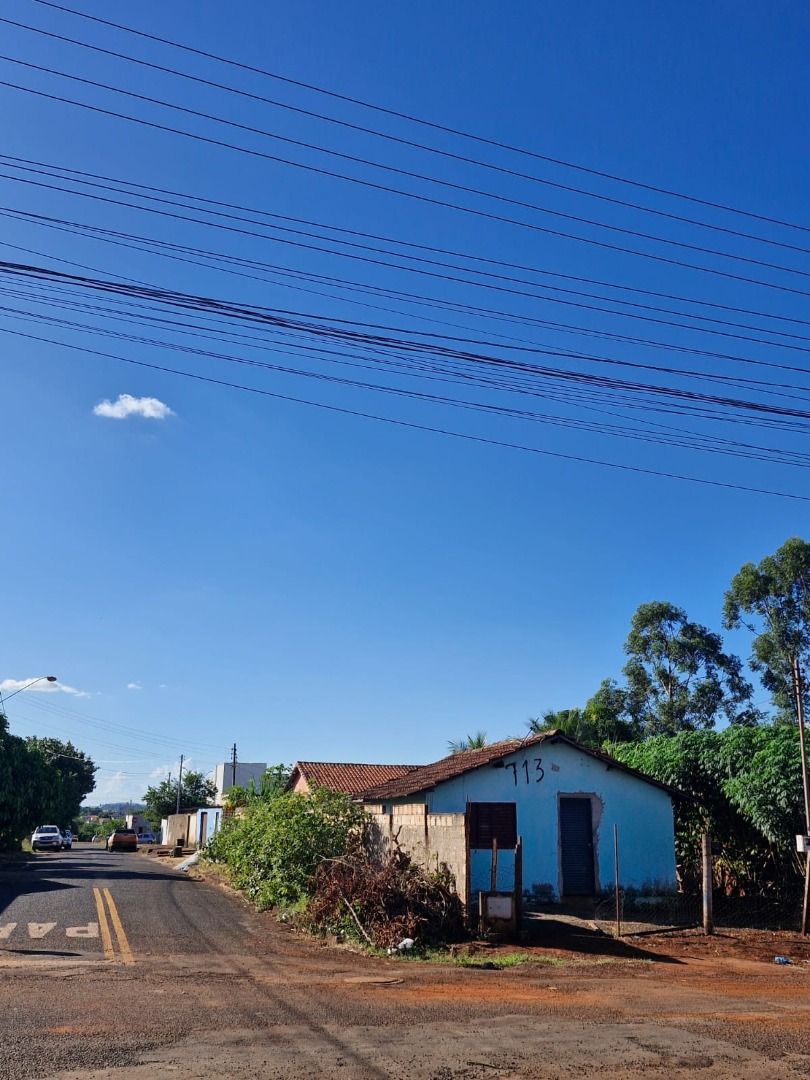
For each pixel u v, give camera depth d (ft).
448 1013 30.12
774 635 116.98
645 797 70.33
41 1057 23.36
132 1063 22.94
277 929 52.11
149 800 265.95
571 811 68.59
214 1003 30.71
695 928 53.93
